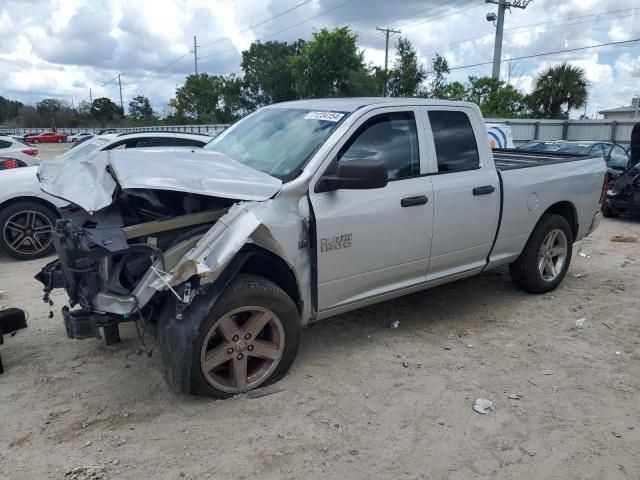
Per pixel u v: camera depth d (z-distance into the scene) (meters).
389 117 4.22
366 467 2.95
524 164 5.52
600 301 5.59
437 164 4.47
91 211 3.09
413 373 4.00
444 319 5.07
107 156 3.66
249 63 63.72
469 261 4.91
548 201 5.43
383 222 4.03
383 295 4.30
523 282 5.65
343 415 3.43
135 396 3.60
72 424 3.28
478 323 4.98
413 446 3.14
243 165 3.92
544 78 37.53
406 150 4.29
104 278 3.33
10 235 7.27
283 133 4.25
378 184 3.49
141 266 3.35
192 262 3.08
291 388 3.73
